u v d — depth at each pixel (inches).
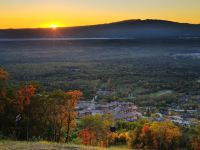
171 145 2474.2
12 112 1738.4
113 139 2544.3
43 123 1802.4
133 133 2527.1
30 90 1787.6
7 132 1699.1
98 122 2418.8
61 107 1827.0
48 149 1011.3
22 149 989.2
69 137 1957.4
